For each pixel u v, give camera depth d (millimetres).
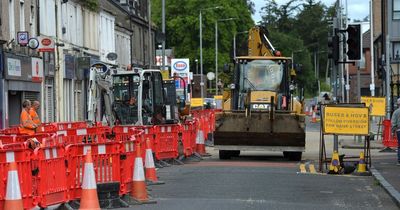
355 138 50531
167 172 29250
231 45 142375
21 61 52219
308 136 59750
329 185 24953
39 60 56375
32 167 16562
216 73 117062
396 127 33031
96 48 76125
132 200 20016
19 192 15461
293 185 24719
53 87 60562
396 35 97625
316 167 31719
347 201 21016
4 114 48656
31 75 54344
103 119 40531
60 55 62188
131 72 43031
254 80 38281
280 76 38281
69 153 18250
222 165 32750
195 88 116500
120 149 19766
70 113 65938
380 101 51281
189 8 142250
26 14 54188
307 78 185750
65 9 64500
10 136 25016
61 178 17906
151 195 21922
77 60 66000
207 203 20047
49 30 59750
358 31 32625
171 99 51906
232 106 38281
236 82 38406
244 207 19312
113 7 90125
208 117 56375
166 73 71938
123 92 43094
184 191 22891
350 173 28953
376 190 23703
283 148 35000
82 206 17250
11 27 51094
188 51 142250
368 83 136000
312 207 19656
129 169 20547
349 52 32656
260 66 38406
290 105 37719
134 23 99250
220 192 22594
